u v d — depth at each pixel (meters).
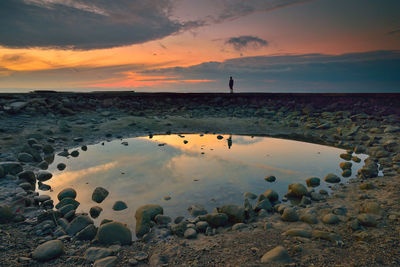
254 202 4.48
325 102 16.16
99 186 5.18
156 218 3.77
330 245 2.82
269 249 2.81
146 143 8.87
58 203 4.25
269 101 17.00
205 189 5.04
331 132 10.55
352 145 8.57
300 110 15.12
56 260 2.68
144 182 5.39
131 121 11.65
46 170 6.07
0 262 2.48
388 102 15.12
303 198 4.39
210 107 16.03
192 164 6.61
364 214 3.39
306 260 2.51
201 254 2.80
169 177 5.68
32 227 3.41
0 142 7.33
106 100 15.09
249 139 9.80
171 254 2.84
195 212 4.02
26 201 4.16
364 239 2.92
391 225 3.21
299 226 3.46
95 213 4.00
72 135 9.26
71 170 6.12
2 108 10.62
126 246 3.08
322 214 3.84
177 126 11.63
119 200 4.55
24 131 8.62
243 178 5.64
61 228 3.41
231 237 3.19
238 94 18.36
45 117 10.92
